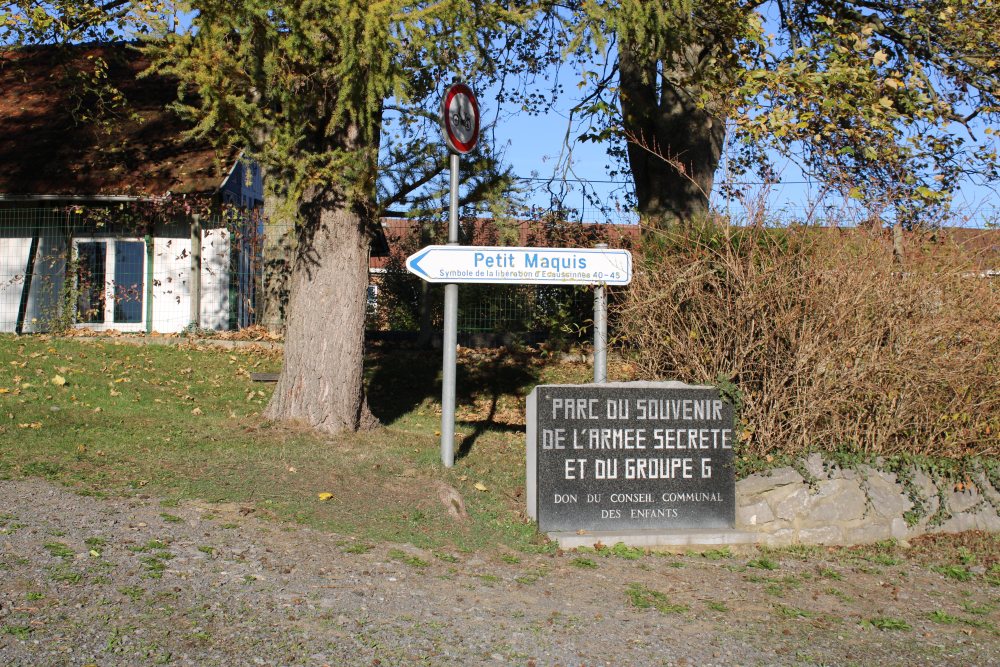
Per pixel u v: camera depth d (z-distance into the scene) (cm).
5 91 1983
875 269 812
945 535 807
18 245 1708
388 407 1277
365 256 1005
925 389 824
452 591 575
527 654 486
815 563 719
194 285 1656
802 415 791
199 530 629
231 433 919
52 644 436
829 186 875
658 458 748
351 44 826
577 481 735
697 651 513
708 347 835
